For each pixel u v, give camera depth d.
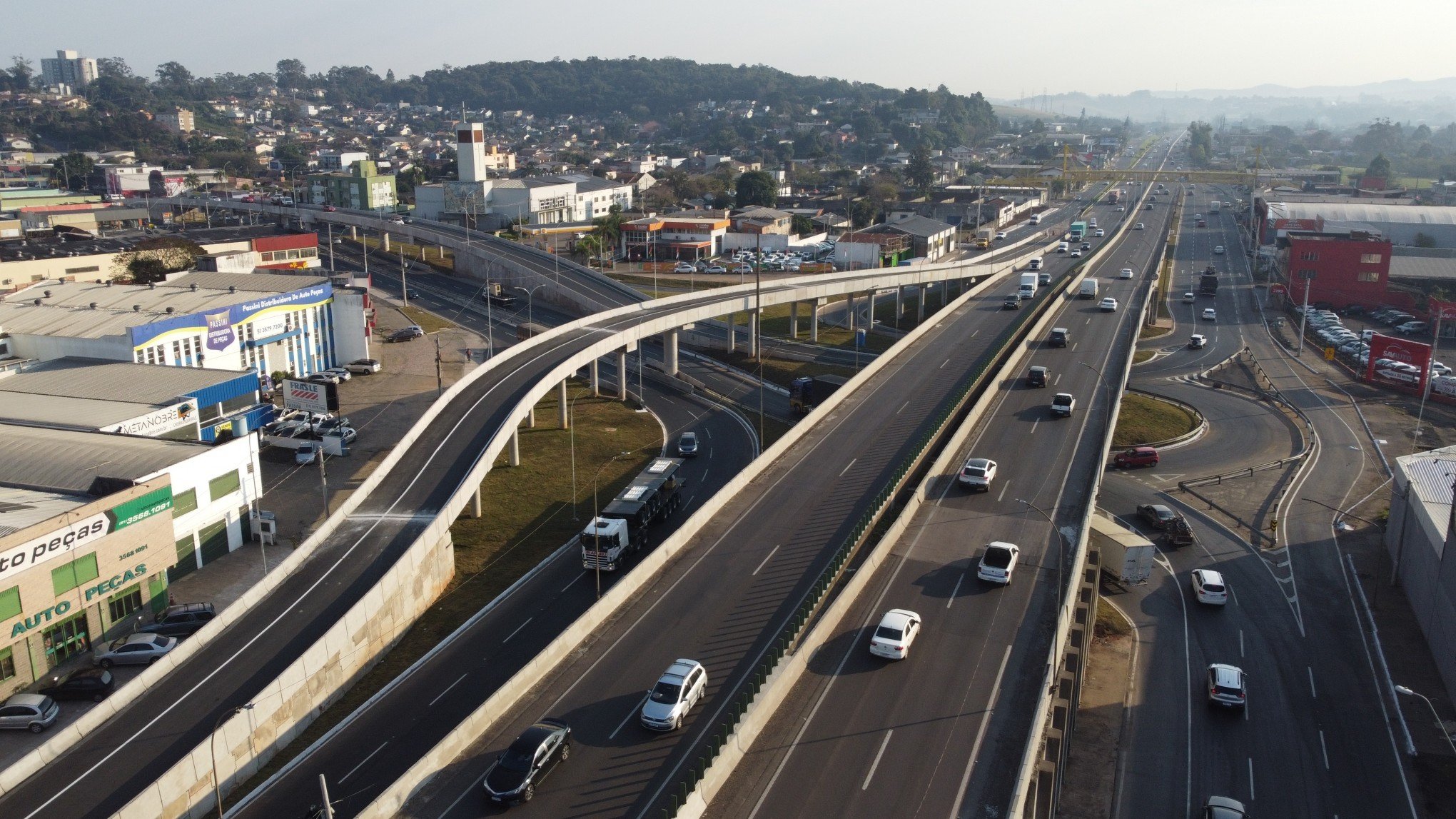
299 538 64.38
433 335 120.50
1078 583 49.03
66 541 49.94
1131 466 85.50
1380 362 111.44
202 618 53.81
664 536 66.12
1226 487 81.62
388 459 68.31
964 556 51.62
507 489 78.12
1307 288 127.50
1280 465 86.50
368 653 52.31
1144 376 114.62
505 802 32.59
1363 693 53.03
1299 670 55.19
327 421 82.75
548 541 68.44
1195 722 50.56
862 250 168.62
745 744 35.19
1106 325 110.25
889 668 40.78
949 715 37.47
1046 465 65.12
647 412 98.50
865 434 71.88
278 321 98.75
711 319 141.38
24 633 47.94
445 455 71.19
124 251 130.12
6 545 46.78
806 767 34.34
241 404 80.38
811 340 129.25
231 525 64.38
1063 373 88.88
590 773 34.44
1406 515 64.69
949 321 112.38
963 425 70.56
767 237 187.38
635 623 45.12
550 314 132.62
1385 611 61.50
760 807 32.25
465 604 59.12
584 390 106.75
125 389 74.88
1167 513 72.06
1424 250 170.62
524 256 152.50
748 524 56.06
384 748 44.06
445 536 61.94
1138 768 46.88
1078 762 47.25
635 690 39.62
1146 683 53.84
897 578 48.91
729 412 99.00
